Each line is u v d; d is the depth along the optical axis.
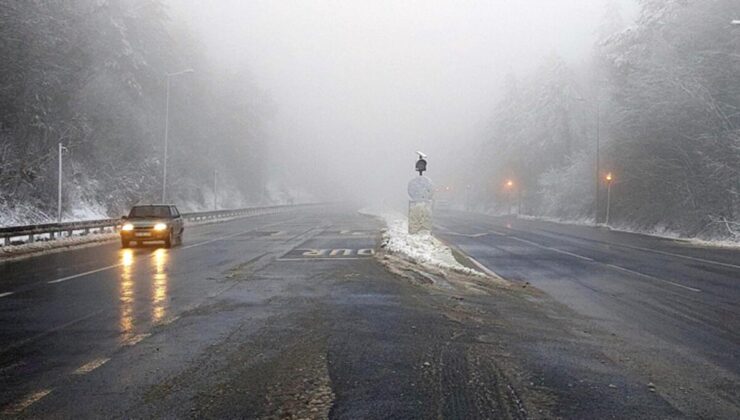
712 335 9.76
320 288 14.30
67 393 6.46
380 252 23.58
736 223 34.53
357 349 8.41
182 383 6.82
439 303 12.30
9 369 7.40
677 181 40.75
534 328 10.08
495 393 6.50
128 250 25.42
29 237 26.41
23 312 11.20
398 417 5.75
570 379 7.09
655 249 28.02
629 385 6.91
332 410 5.93
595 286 15.53
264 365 7.57
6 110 37.09
